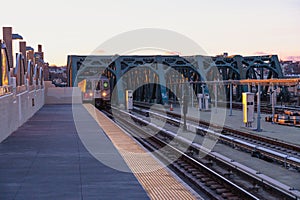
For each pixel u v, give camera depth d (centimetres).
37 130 2080
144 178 966
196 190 1019
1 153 1358
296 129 2216
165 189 864
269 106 3600
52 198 795
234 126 2397
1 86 1783
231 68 4856
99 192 839
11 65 2559
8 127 1858
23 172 1045
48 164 1151
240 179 1095
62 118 2798
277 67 4894
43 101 4472
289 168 1225
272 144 1717
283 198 892
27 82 2766
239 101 4691
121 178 966
